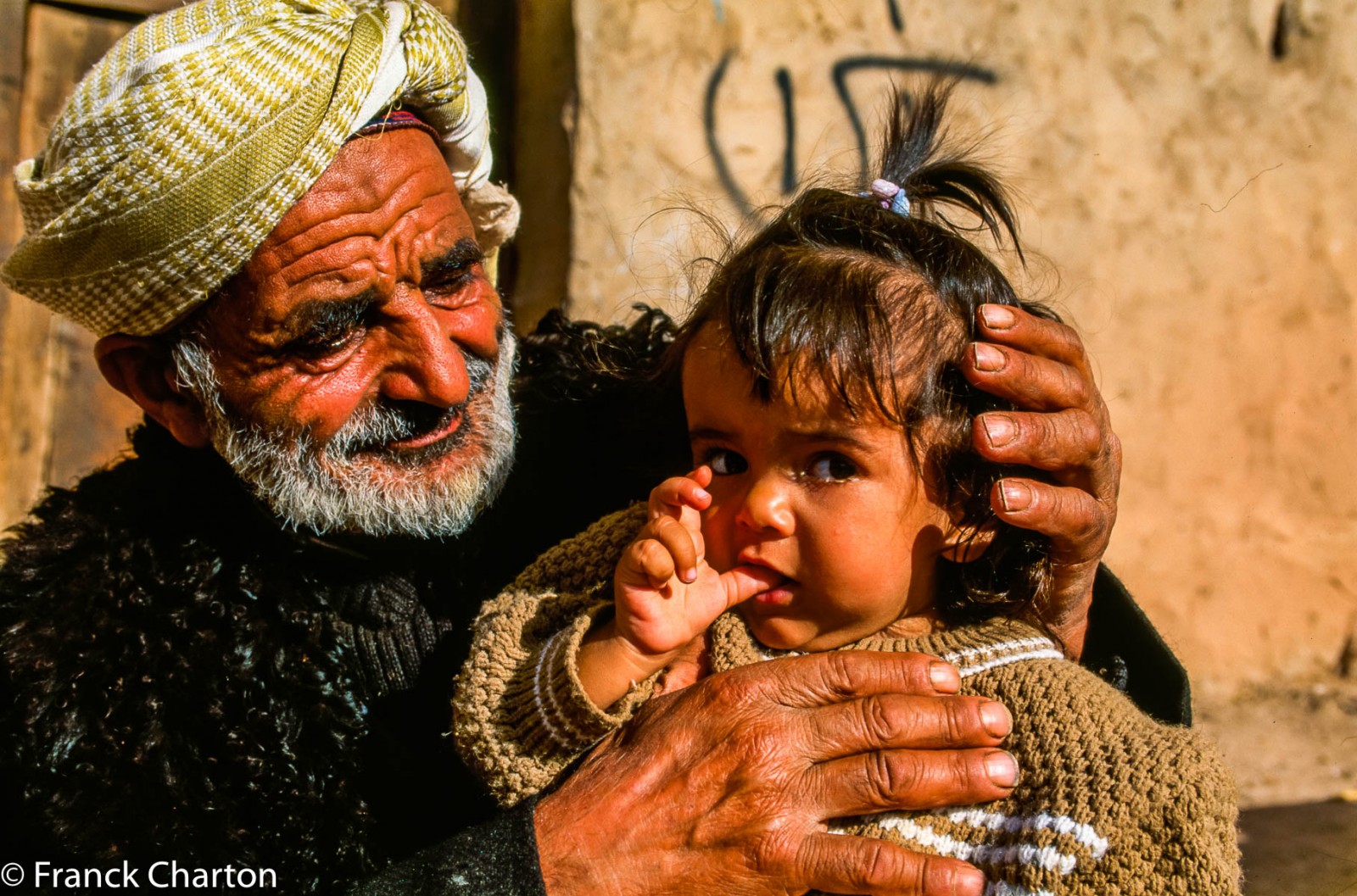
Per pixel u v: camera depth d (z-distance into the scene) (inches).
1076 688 47.6
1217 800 43.3
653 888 47.3
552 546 66.6
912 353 50.0
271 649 57.2
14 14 109.6
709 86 102.0
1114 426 112.6
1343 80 112.1
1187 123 110.7
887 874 44.2
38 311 114.3
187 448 62.5
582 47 100.3
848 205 57.2
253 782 54.3
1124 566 114.3
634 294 101.7
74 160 55.1
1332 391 115.6
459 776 59.6
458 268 59.6
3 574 59.9
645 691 53.1
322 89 54.5
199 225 54.5
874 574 49.8
